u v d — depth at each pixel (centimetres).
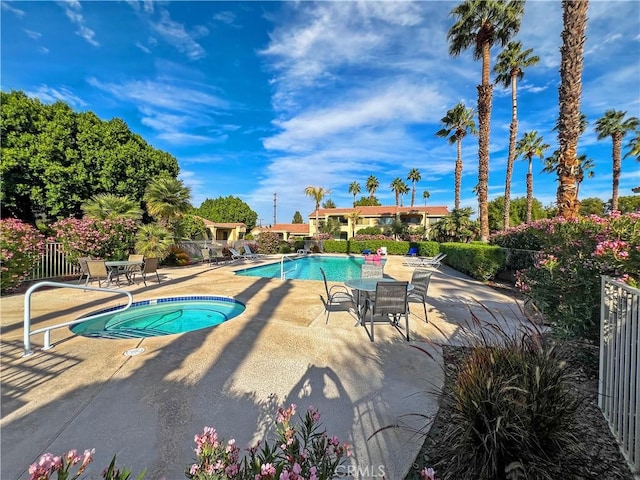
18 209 1412
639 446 175
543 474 153
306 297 700
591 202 3116
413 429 225
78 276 946
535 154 2205
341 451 141
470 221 2056
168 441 209
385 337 429
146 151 1664
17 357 348
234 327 470
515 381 182
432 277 1039
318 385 291
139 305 641
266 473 110
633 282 261
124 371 315
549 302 346
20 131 1316
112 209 1102
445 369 287
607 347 233
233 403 258
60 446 202
